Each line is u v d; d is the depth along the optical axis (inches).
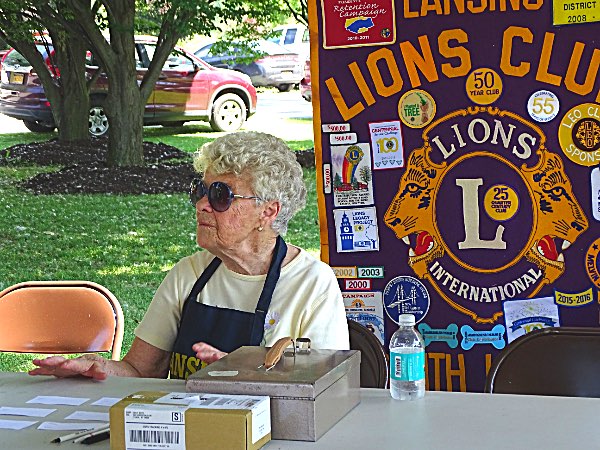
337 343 116.5
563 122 149.5
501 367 117.6
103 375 110.4
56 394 104.9
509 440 83.8
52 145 454.6
